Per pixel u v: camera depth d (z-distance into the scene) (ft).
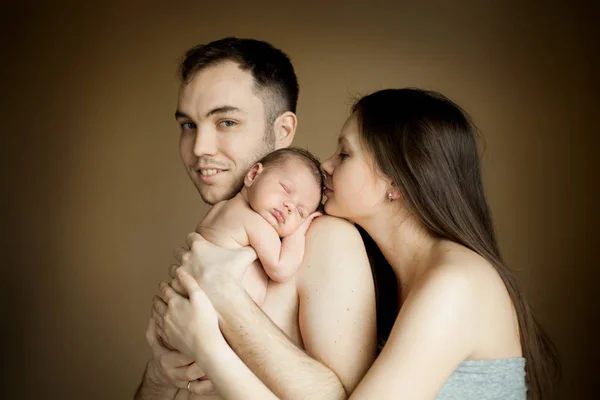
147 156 15.02
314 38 14.57
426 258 5.45
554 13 13.85
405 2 14.38
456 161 5.62
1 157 15.19
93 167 15.08
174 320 4.91
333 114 14.34
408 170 5.42
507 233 13.53
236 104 6.45
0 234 14.99
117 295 14.78
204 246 5.36
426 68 14.17
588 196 13.50
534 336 5.48
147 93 15.12
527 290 13.39
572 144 13.61
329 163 5.74
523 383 5.39
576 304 13.32
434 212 5.43
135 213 14.93
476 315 4.99
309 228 5.63
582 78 13.69
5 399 14.61
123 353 14.64
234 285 5.07
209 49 6.57
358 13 14.52
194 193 14.89
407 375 4.65
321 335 5.07
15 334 14.75
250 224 5.54
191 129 6.66
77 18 15.35
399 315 4.95
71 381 14.61
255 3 14.88
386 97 5.71
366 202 5.54
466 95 13.97
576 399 13.09
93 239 14.94
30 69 15.34
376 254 6.13
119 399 14.52
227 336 4.97
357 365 5.01
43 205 15.06
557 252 13.46
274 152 5.98
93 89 15.23
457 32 14.15
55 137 15.17
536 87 13.80
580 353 13.20
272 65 6.77
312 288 5.25
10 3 15.40
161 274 14.75
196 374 5.24
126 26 15.28
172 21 15.17
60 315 14.78
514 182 13.65
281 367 4.81
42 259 14.93
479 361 5.11
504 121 13.82
